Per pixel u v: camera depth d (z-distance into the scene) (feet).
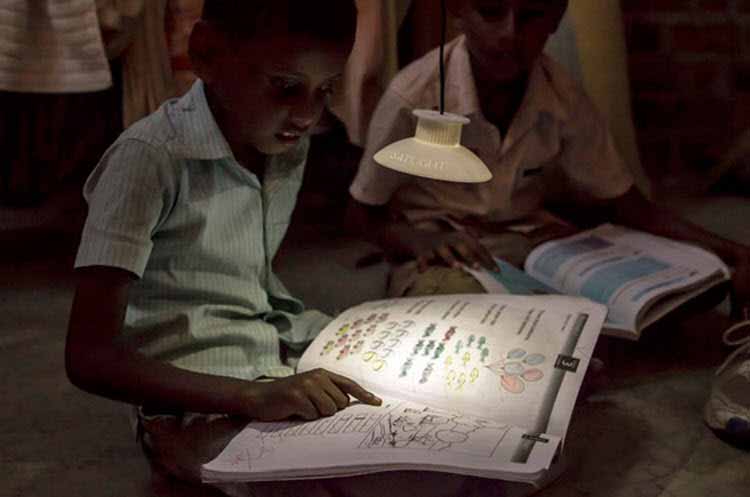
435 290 4.40
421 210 5.11
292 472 2.95
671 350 4.75
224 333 3.62
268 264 3.88
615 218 5.33
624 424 3.98
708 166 8.08
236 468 3.02
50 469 3.70
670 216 5.07
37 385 4.47
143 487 3.55
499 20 4.23
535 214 5.23
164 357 3.56
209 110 3.40
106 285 3.21
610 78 6.02
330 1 3.10
